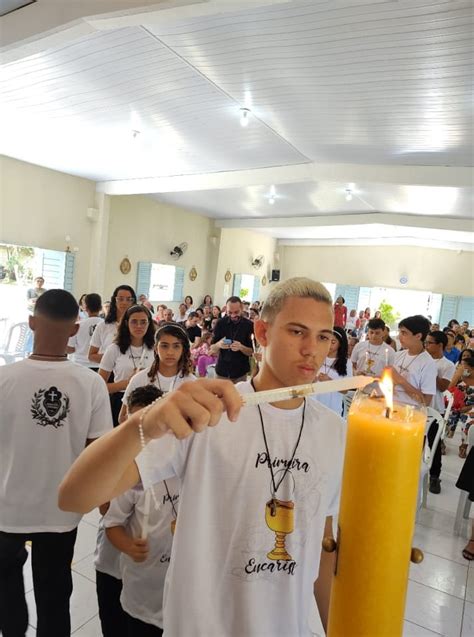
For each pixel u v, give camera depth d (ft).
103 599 4.82
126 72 12.35
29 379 4.78
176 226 34.88
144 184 25.14
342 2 8.52
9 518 4.71
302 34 9.73
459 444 16.67
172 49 10.95
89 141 19.02
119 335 9.39
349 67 10.98
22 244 22.84
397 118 13.92
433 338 12.73
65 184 24.84
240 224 37.63
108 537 4.33
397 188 22.66
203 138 17.81
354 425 1.71
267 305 2.73
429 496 11.61
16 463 4.72
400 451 1.61
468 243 40.78
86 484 2.01
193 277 37.58
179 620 2.43
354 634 1.66
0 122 17.33
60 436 4.84
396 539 1.62
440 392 12.38
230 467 2.52
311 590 2.75
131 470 2.35
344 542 1.70
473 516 10.53
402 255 46.03
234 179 22.72
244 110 14.56
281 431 2.64
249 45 10.43
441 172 18.44
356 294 47.78
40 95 14.40
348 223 31.83
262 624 2.51
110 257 29.35
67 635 4.83
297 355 2.54
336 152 18.42
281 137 17.17
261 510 2.54
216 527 2.51
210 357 18.88
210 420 1.77
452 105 12.44
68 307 4.93
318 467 2.70
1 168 21.58
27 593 6.47
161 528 4.16
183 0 8.07
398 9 8.58
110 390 8.67
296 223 34.40
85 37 10.63
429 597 7.47
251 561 2.52
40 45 9.95
